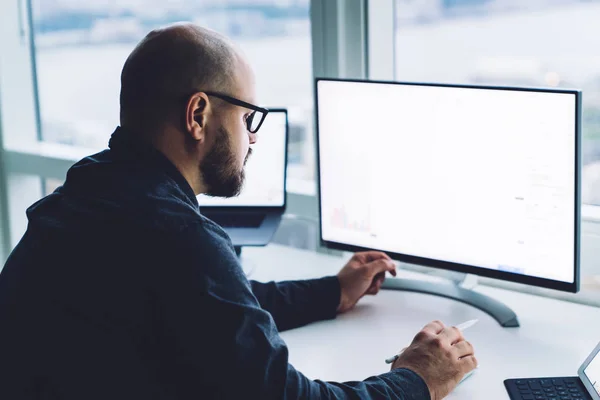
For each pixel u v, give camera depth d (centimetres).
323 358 160
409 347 148
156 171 130
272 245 234
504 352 160
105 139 304
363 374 153
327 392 130
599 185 199
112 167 130
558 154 158
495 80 215
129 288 121
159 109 130
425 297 190
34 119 316
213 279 122
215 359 121
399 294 192
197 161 135
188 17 277
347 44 230
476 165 169
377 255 187
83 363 121
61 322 122
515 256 168
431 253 180
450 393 144
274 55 251
